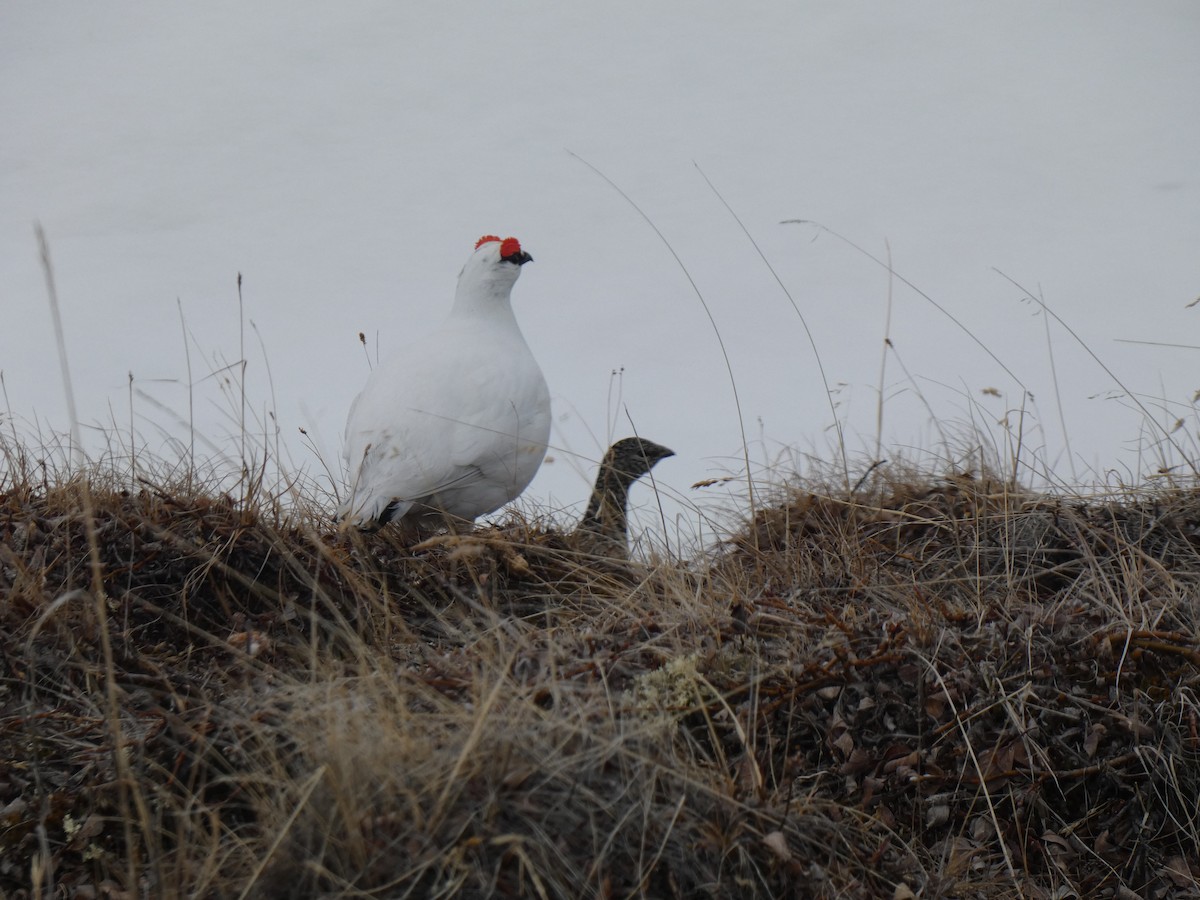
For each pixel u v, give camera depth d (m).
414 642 8.06
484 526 10.05
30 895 6.02
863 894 6.07
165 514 8.66
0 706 6.89
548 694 6.59
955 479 9.89
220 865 5.62
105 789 6.32
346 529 9.05
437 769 5.64
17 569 7.84
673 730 6.38
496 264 10.28
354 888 5.37
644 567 8.86
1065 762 6.94
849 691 7.06
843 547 8.84
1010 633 7.42
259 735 6.22
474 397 9.56
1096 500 9.67
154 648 7.72
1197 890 6.55
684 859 5.70
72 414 6.67
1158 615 7.64
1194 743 6.92
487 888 5.37
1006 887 6.55
